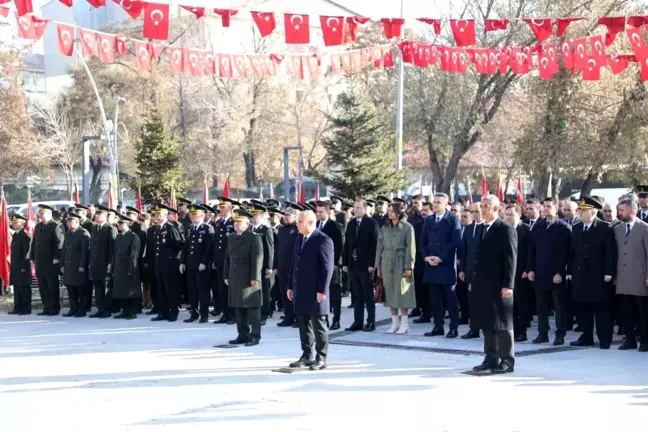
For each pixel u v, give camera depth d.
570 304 14.52
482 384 9.85
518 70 15.16
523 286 13.48
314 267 10.96
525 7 29.48
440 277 13.81
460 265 14.00
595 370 10.73
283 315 17.69
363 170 27.84
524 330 13.61
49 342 14.05
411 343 13.26
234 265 13.24
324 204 15.45
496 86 31.41
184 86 48.78
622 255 12.34
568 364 11.20
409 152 39.00
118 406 8.95
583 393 9.32
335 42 13.31
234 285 13.20
